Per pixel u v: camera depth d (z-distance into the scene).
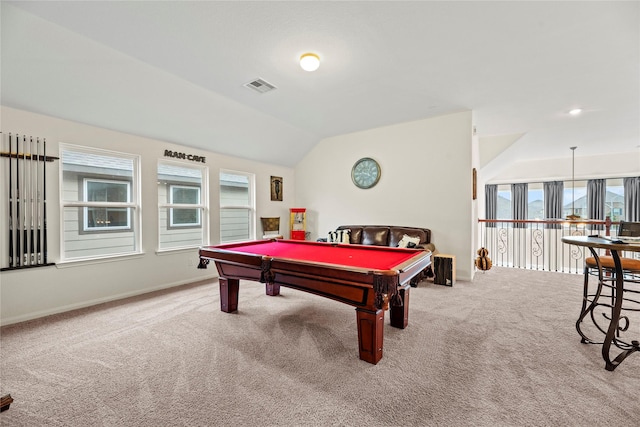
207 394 1.67
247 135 4.82
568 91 3.62
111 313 3.00
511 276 4.79
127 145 3.65
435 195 4.68
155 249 3.93
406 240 4.32
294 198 6.48
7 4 2.05
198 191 4.64
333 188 5.88
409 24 2.30
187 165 4.40
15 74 2.54
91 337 2.42
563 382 1.78
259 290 3.87
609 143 6.27
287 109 4.27
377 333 2.00
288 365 1.98
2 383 1.78
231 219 5.23
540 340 2.37
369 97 3.82
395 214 5.09
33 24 2.23
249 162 5.44
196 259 4.44
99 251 3.50
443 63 2.92
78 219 3.33
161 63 2.91
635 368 1.93
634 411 1.52
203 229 4.67
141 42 2.54
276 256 2.58
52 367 1.96
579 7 2.10
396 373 1.89
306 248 3.15
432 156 4.69
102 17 2.20
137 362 2.03
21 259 2.80
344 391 1.70
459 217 4.47
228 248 3.16
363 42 2.55
